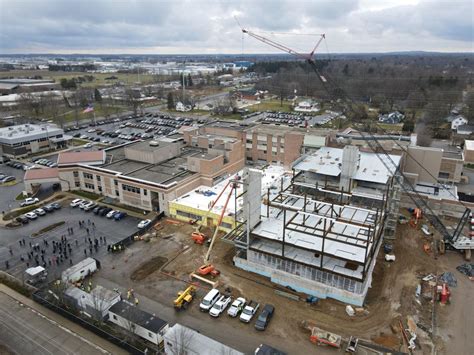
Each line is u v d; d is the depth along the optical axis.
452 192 81.81
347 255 50.19
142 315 45.34
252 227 57.81
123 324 44.91
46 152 124.88
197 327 46.16
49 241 67.12
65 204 83.88
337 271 50.59
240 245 58.16
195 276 55.75
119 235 69.25
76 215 78.19
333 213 62.16
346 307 49.41
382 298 51.47
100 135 151.25
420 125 162.62
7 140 117.25
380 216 59.19
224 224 69.25
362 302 49.47
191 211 73.00
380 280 55.59
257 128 112.81
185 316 48.12
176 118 192.62
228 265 59.41
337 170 71.62
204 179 84.44
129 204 82.81
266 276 56.38
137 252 63.34
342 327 46.00
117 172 84.31
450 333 45.03
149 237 67.69
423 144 126.38
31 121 171.38
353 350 41.59
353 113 193.88
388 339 44.00
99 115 194.62
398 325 46.25
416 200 78.62
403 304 50.19
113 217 76.50
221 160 88.31
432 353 41.94
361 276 49.19
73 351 42.62
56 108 185.75
